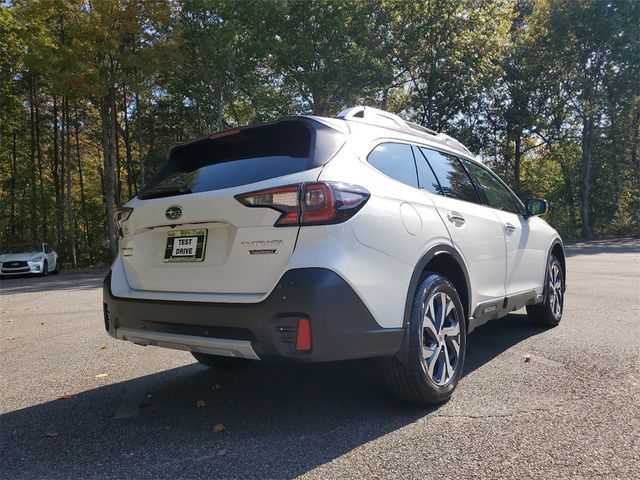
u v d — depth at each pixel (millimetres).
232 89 22938
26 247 20266
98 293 11367
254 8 20703
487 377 4035
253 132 3455
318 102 22312
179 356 5152
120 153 34219
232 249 3035
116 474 2662
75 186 36312
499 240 4539
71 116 29781
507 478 2494
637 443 2828
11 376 4590
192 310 3068
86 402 3826
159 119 30156
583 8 27203
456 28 24516
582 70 28922
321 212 2875
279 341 2818
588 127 30188
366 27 22422
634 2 26812
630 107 28891
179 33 19922
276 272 2889
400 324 3160
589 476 2494
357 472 2588
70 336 6293
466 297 3930
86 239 34156
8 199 29828
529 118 30422
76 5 18703
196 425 3307
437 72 26250
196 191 3314
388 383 3340
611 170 31703
